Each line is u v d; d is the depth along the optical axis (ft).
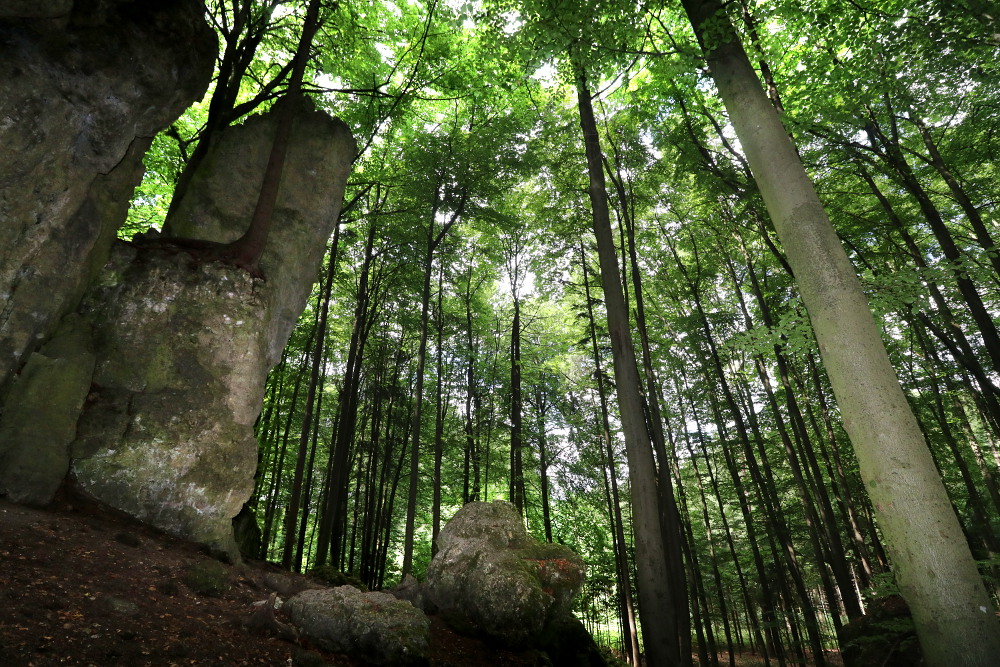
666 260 59.72
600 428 67.87
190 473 19.97
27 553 12.30
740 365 63.72
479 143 46.09
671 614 19.84
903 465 10.13
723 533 76.95
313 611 14.14
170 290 21.98
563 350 69.62
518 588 19.20
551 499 74.59
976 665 8.68
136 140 21.85
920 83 30.53
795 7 27.37
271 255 27.63
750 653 94.99
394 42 42.27
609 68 23.97
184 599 13.34
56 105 17.75
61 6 16.55
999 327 49.80
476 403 69.77
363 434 64.75
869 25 27.09
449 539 23.32
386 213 47.47
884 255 42.68
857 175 40.09
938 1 24.20
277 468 55.21
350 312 65.31
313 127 31.65
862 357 11.03
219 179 28.17
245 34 37.81
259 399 23.66
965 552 9.59
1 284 16.74
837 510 64.34
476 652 17.87
